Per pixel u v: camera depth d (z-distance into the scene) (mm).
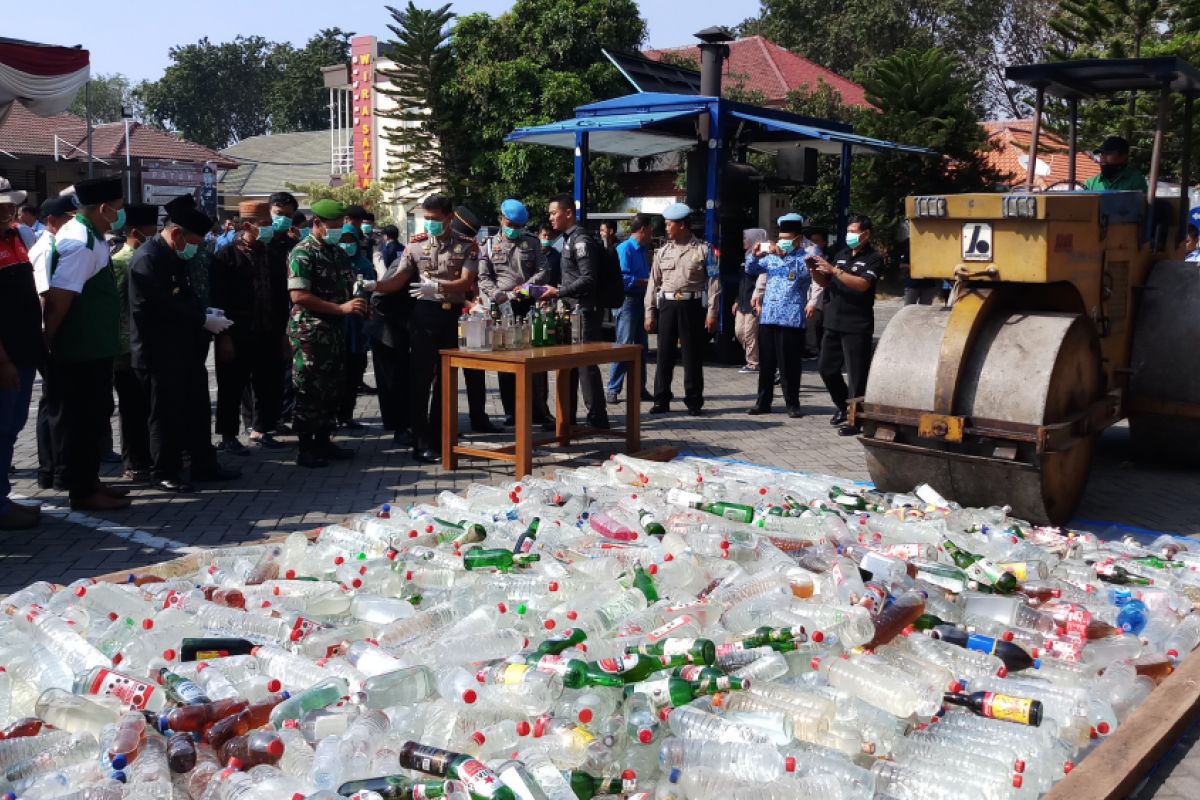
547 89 30391
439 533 5793
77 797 3014
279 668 4047
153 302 7242
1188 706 3979
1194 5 25094
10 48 12273
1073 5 26344
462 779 3061
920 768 3439
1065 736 3773
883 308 26375
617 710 3771
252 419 9820
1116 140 8453
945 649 4363
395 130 33250
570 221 9609
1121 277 7570
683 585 4992
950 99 28922
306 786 3123
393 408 9328
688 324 10891
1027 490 6336
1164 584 5336
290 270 8227
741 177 15609
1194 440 8094
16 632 4430
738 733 3443
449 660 3971
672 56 33500
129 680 3764
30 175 38062
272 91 92750
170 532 6508
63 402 6809
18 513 6547
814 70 42312
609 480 7496
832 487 7172
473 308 8461
